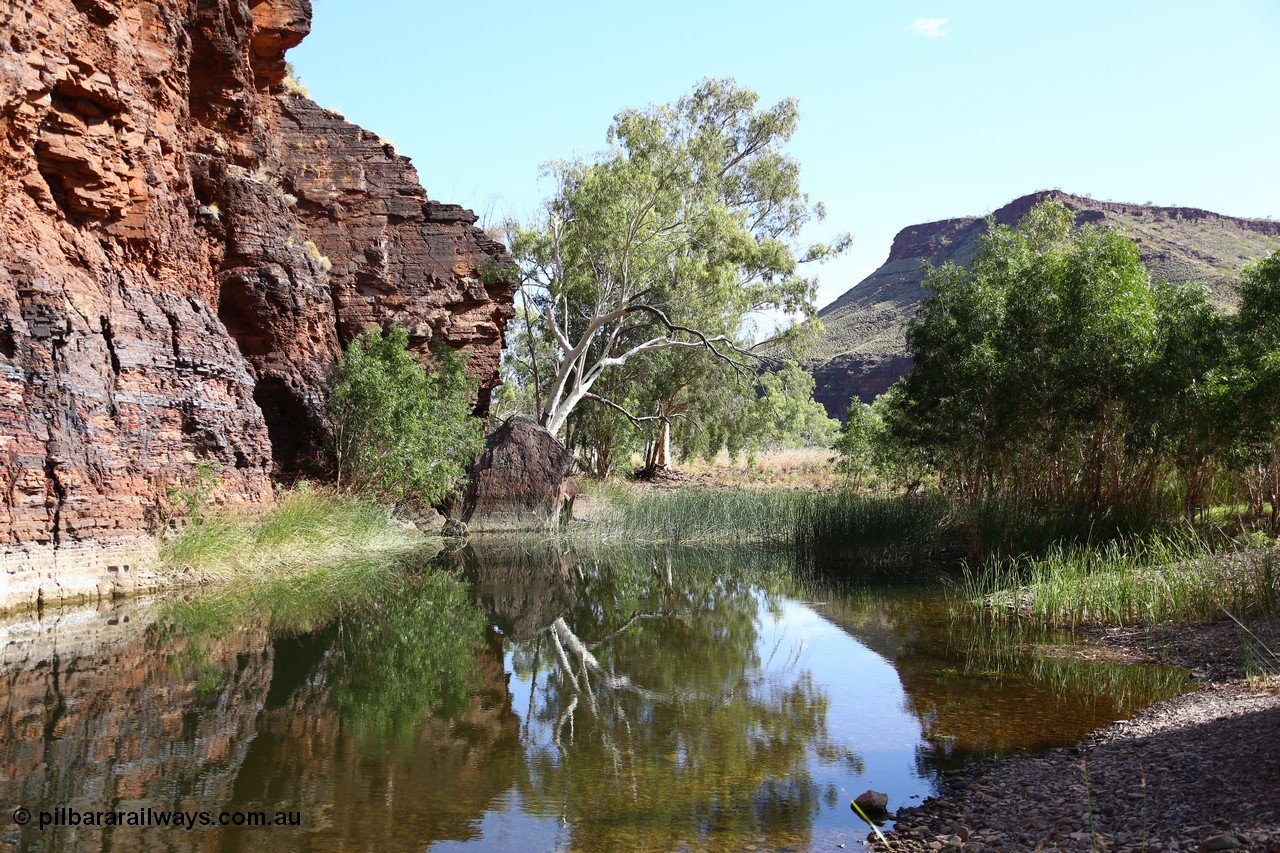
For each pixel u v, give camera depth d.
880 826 5.00
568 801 5.40
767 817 5.14
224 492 15.64
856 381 96.31
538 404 33.34
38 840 4.68
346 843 4.71
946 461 22.80
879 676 8.67
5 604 10.54
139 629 10.33
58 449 11.65
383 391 20.66
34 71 12.30
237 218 19.39
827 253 37.50
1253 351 14.95
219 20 18.66
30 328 11.64
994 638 10.38
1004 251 20.94
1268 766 5.00
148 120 15.15
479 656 9.77
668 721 7.21
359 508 19.55
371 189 24.67
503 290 27.03
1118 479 17.14
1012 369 17.28
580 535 23.58
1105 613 11.01
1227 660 8.45
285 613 11.88
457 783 5.71
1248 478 15.87
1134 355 15.59
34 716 6.99
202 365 15.40
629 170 29.86
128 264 14.61
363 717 7.26
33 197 12.67
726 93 36.94
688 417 41.66
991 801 5.27
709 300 34.03
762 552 20.33
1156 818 4.62
